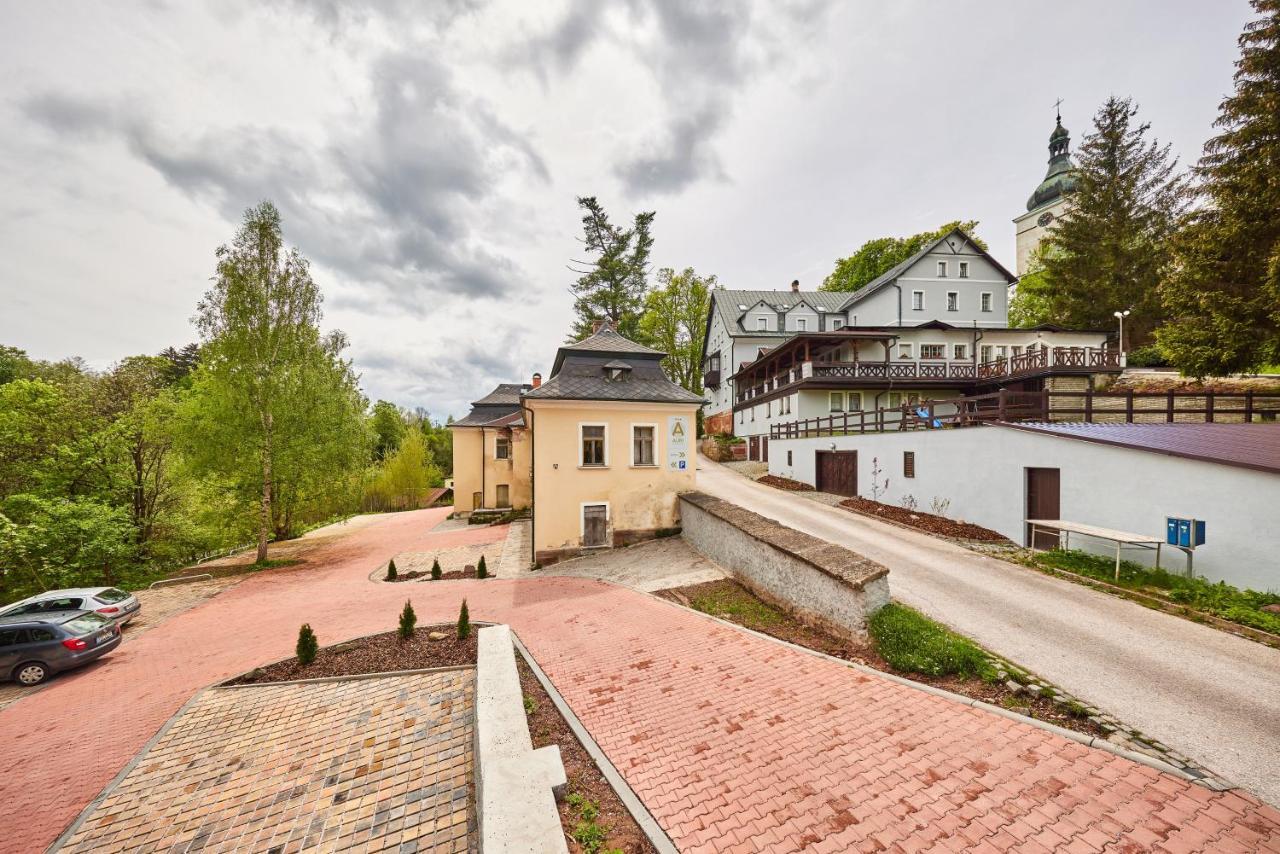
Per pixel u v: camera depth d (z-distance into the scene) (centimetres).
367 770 561
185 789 554
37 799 570
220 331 1862
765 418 3170
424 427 6981
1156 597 818
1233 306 1432
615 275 3991
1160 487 898
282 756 602
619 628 924
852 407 2769
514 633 944
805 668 697
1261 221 1398
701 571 1251
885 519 1509
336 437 2177
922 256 3522
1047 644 682
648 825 409
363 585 1573
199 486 2106
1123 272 3086
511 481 3047
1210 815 381
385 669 819
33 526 1658
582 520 1599
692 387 4659
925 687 607
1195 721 500
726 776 475
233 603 1466
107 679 960
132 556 2066
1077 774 438
